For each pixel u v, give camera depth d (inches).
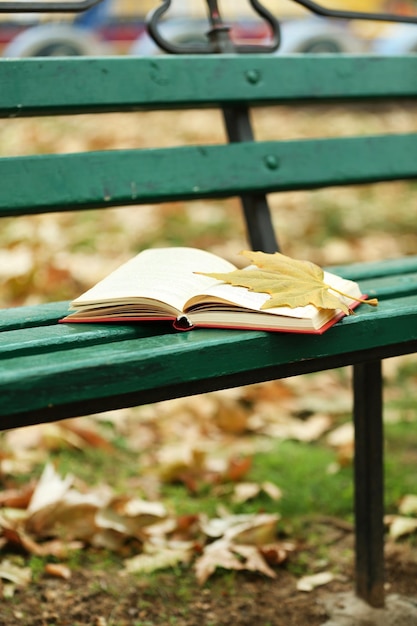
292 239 192.7
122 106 116.2
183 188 117.6
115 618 116.0
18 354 100.7
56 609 116.3
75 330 103.7
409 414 146.0
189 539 124.6
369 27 339.6
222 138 242.4
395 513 128.5
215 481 133.4
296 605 117.6
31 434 138.7
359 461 115.9
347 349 103.7
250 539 123.2
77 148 233.0
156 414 145.5
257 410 147.3
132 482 133.1
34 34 312.3
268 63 121.6
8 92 112.6
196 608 117.3
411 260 122.0
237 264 177.0
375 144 125.1
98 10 318.7
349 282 108.0
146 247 181.8
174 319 103.0
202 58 119.1
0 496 127.8
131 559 121.7
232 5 328.8
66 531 123.3
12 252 165.8
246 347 101.0
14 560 120.6
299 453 139.2
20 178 112.5
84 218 192.2
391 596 118.4
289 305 101.6
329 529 126.9
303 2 125.0
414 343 106.9
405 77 127.1
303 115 276.4
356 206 210.8
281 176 121.3
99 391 97.8
